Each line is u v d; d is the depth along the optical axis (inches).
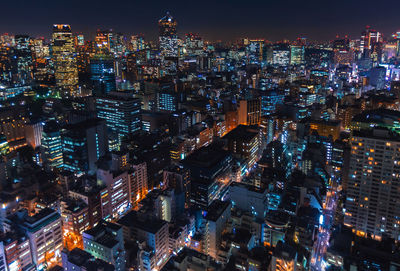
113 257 6811.0
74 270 6309.1
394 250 6742.1
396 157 7805.1
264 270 6461.6
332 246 7504.9
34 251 7130.9
